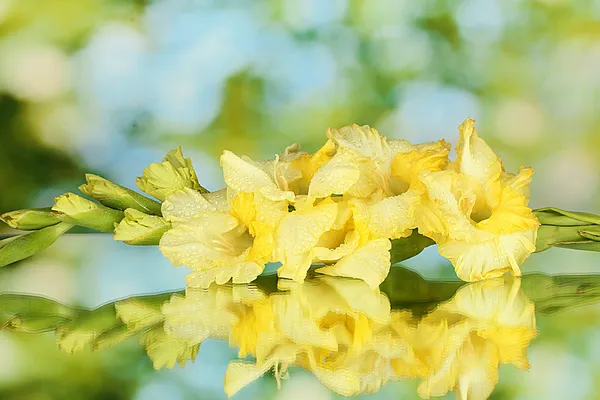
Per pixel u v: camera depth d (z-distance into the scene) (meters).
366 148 1.15
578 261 1.24
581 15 2.23
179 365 0.96
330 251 1.11
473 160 1.12
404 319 1.04
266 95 2.26
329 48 2.26
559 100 2.26
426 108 2.27
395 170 1.14
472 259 1.12
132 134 2.25
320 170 1.11
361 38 2.26
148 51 2.24
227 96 2.26
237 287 1.14
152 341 1.00
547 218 1.15
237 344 0.99
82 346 0.99
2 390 0.94
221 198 1.15
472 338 1.00
